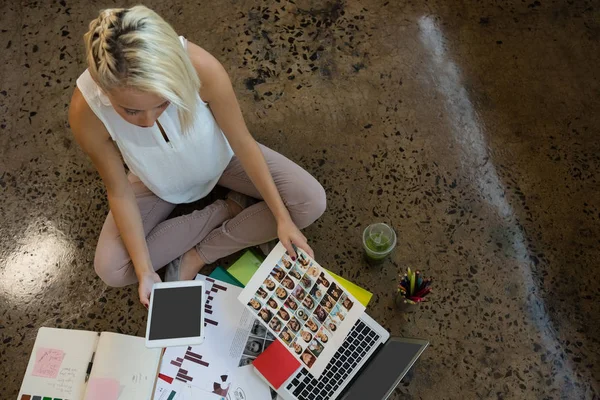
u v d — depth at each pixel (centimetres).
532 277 167
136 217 139
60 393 144
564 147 183
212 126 130
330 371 145
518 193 177
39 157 181
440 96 190
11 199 176
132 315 161
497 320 162
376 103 189
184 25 199
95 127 118
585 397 154
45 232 172
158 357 146
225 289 159
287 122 186
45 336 150
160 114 110
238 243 158
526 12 203
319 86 191
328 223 173
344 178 179
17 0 202
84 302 163
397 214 174
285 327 141
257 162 140
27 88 190
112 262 146
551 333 161
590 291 166
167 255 156
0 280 166
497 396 153
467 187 178
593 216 174
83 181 178
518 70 194
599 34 200
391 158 182
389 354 142
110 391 142
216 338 152
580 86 192
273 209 146
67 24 199
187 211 174
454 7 204
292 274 144
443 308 163
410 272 145
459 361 157
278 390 144
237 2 202
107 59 92
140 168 131
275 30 198
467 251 170
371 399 131
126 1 203
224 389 146
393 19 201
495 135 185
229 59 194
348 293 143
